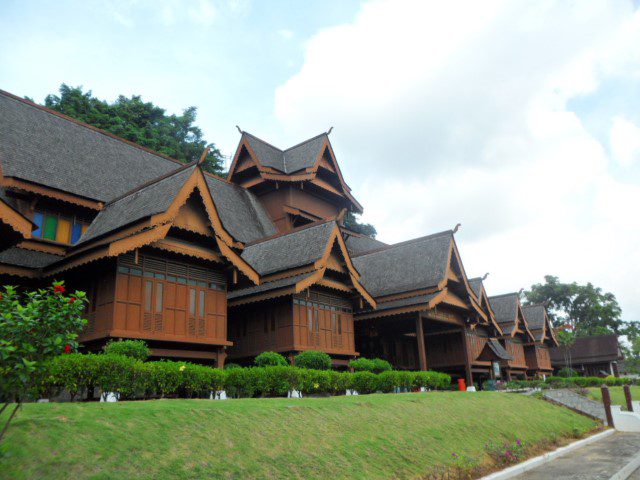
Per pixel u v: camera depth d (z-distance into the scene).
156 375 14.19
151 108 58.38
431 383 27.33
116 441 9.16
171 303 20.31
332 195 44.12
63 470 8.00
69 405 10.45
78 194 25.38
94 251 18.66
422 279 32.38
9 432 8.47
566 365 71.38
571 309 101.12
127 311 18.72
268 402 14.48
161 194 21.28
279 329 25.45
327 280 26.97
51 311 8.13
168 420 10.61
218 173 60.31
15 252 21.88
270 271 26.25
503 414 22.41
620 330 98.94
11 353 7.64
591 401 33.06
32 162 25.17
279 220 40.47
